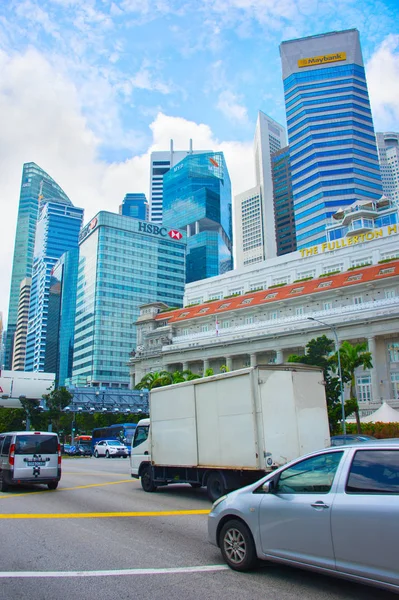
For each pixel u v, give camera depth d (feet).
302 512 19.67
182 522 34.68
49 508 41.52
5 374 224.12
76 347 466.29
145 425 57.41
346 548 17.83
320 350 135.03
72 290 584.40
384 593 19.20
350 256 220.43
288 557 19.99
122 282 459.32
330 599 18.57
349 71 503.20
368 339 177.88
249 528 21.95
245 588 19.92
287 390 41.06
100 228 461.78
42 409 191.62
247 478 41.27
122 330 445.37
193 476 47.50
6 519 36.01
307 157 485.97
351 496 18.39
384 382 174.29
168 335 260.62
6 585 20.53
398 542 16.33
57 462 54.80
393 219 245.65
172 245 510.58
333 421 123.44
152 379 221.05
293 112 515.50
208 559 24.52
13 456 52.24
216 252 643.86
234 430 41.37
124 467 95.09
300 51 529.86
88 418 237.04
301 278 236.43
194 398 47.34
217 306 247.70
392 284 183.93
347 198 453.17
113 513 38.83
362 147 475.31
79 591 19.72
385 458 18.48
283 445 39.32
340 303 198.49
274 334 204.54
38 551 26.25
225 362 230.07
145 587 20.13
